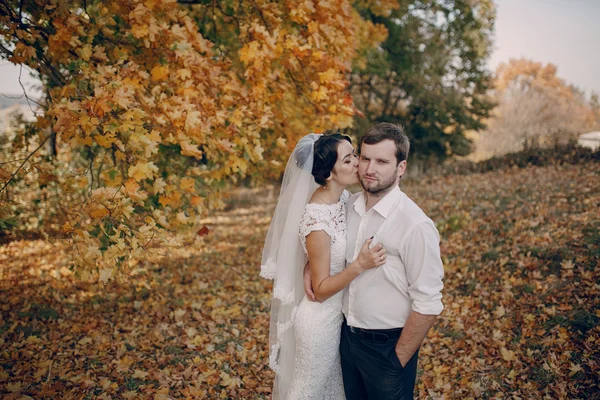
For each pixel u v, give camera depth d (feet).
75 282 20.07
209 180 13.89
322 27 13.23
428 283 6.77
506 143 96.68
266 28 13.79
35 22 11.44
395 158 7.02
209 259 26.27
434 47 53.42
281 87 14.24
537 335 13.10
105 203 9.56
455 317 15.46
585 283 14.85
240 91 12.33
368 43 20.84
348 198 8.71
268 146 16.78
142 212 11.28
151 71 11.49
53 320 15.89
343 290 7.93
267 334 15.25
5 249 26.25
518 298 15.46
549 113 102.53
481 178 37.09
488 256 19.22
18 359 12.60
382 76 49.47
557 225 20.52
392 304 7.16
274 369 8.50
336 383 8.56
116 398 10.87
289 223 7.89
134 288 19.63
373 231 7.26
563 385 10.94
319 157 7.61
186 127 10.22
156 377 11.90
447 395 11.41
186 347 14.02
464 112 58.49
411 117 58.34
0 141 17.01
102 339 14.15
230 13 15.25
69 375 11.68
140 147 9.91
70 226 9.73
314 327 7.73
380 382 7.27
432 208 29.48
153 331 15.03
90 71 10.52
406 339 6.95
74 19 10.55
